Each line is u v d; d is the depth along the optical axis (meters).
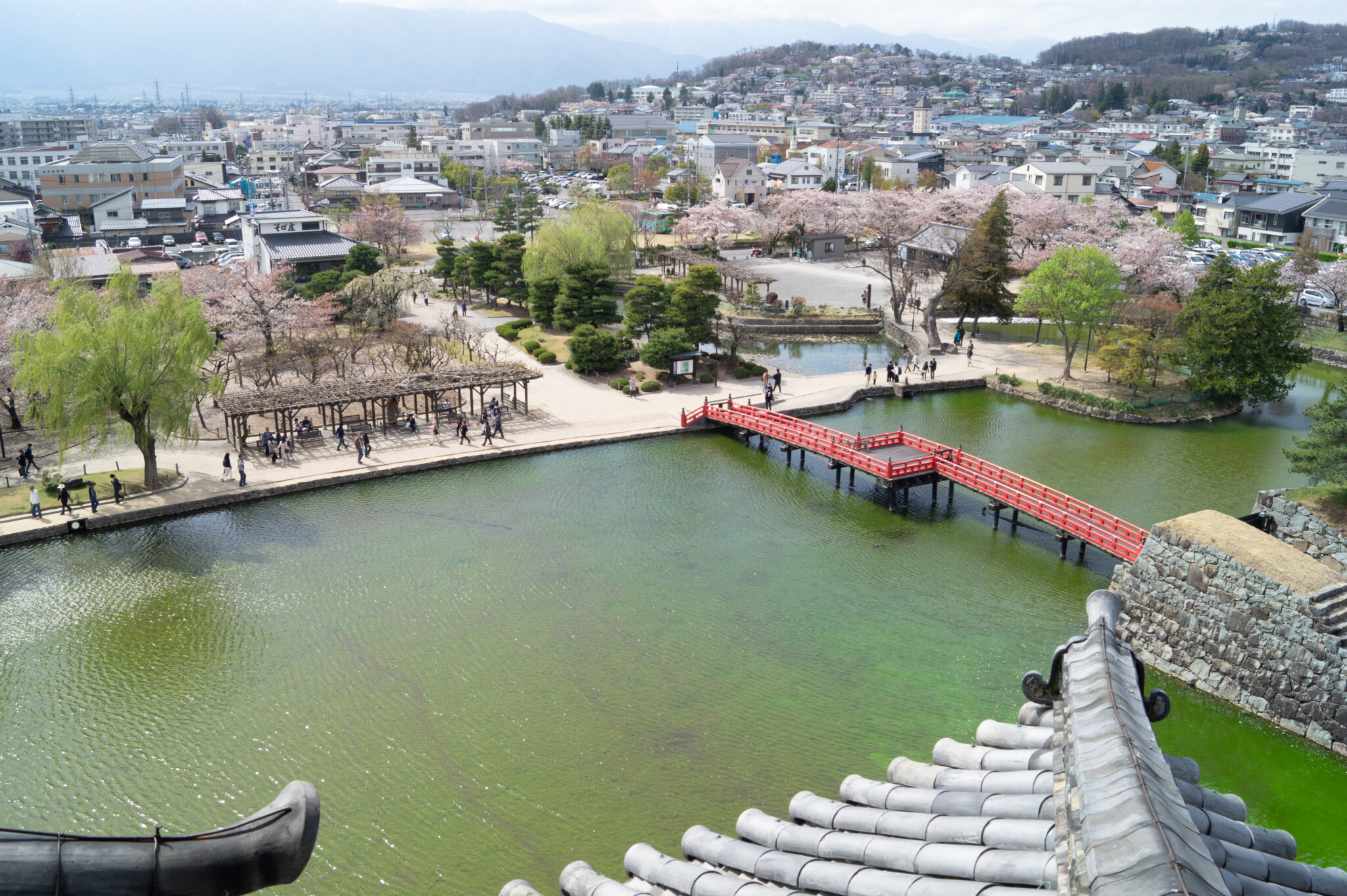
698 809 25.19
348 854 23.64
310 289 82.62
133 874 6.59
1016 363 71.31
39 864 6.46
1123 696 10.16
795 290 97.00
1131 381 61.50
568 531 42.72
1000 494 43.16
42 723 28.56
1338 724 28.12
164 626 34.12
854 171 193.62
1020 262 93.12
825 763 26.97
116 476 44.81
